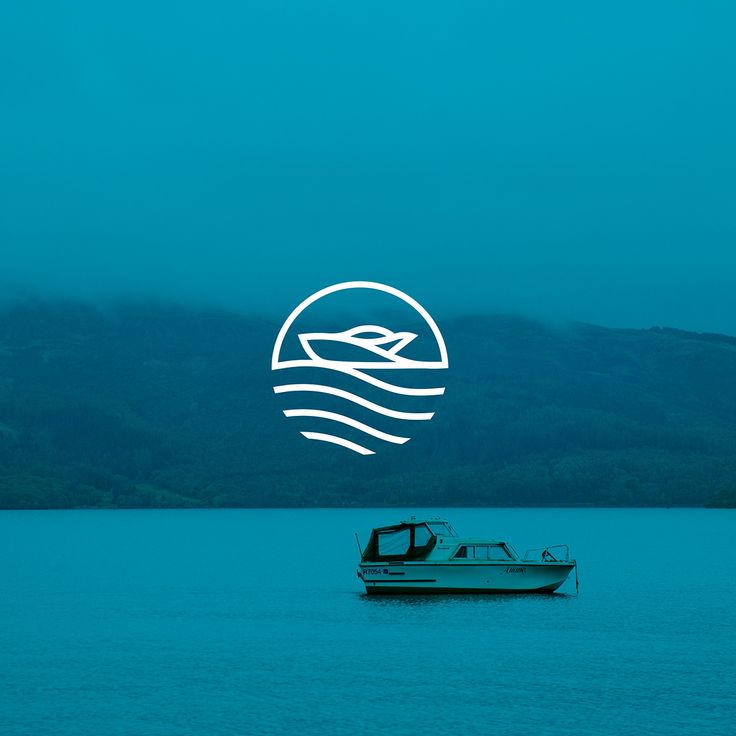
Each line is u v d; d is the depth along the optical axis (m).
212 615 125.19
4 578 187.75
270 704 74.75
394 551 136.12
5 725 68.69
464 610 124.50
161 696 77.31
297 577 188.75
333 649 97.69
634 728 67.75
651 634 106.38
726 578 180.25
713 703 74.56
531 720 70.00
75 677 84.25
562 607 128.12
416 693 78.31
